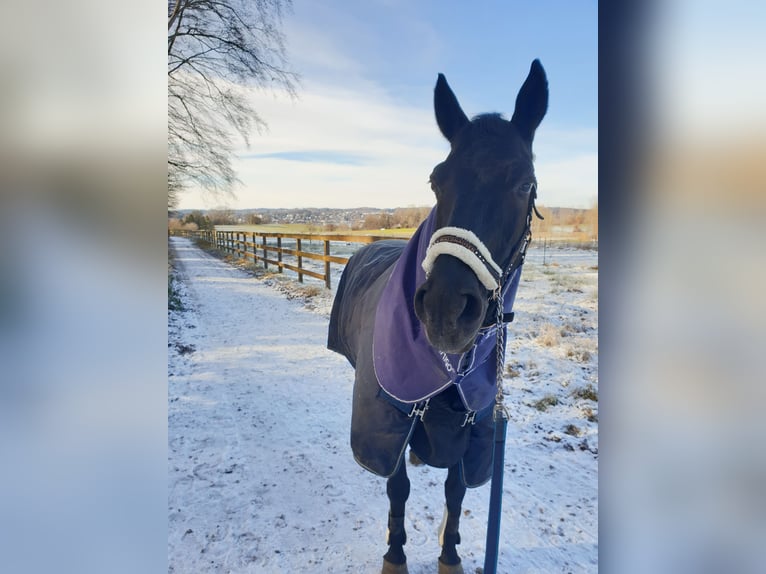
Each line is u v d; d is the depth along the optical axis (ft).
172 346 16.85
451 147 4.86
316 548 6.81
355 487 8.29
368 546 6.88
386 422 5.48
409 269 5.30
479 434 5.88
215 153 21.81
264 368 14.67
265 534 7.06
